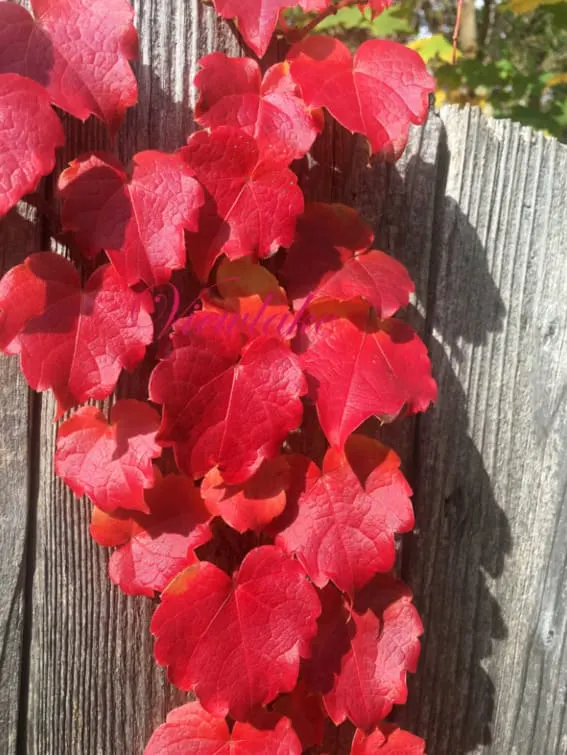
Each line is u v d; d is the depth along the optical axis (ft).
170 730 1.23
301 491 1.19
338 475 1.20
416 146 1.26
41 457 1.26
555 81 2.20
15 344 1.08
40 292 1.09
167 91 1.19
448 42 2.49
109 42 1.04
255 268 1.15
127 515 1.20
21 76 0.99
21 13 1.03
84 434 1.17
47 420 1.25
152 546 1.20
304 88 1.07
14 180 0.98
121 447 1.16
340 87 1.09
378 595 1.26
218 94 1.10
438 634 1.41
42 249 1.20
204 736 1.23
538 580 1.42
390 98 1.09
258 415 1.10
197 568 1.17
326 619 1.25
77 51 1.03
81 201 1.07
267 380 1.10
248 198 1.11
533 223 1.32
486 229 1.31
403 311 1.30
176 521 1.21
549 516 1.40
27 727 1.32
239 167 1.11
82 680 1.31
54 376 1.09
